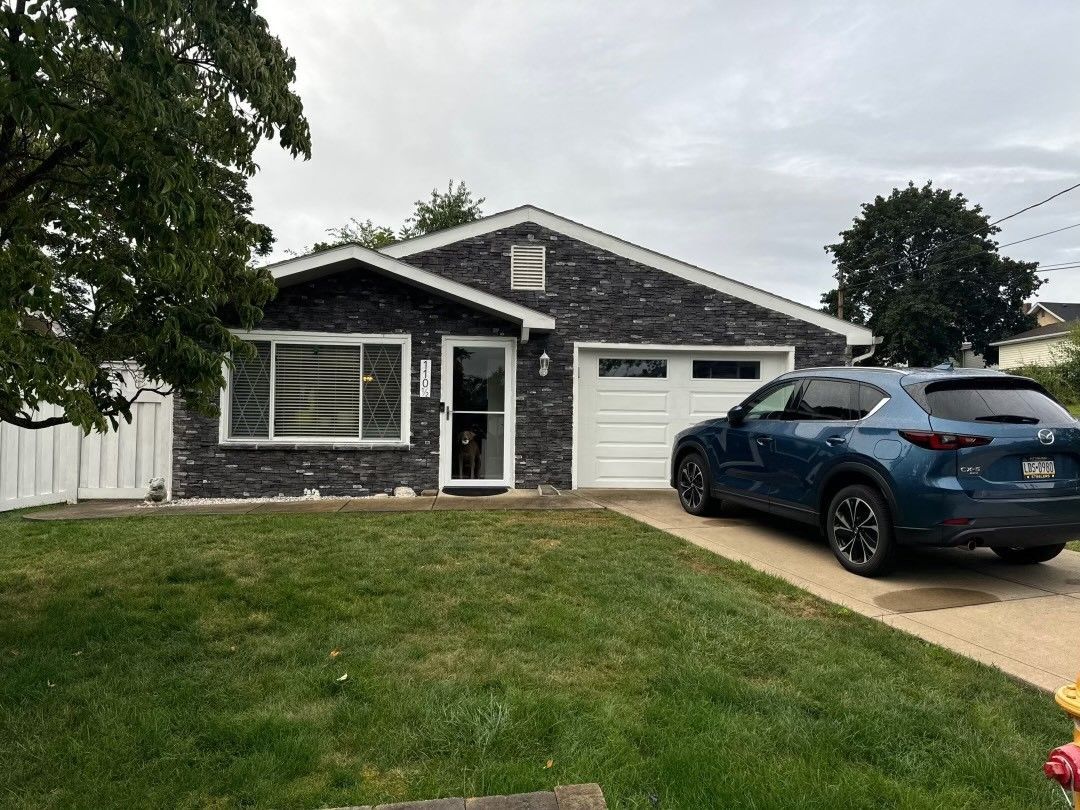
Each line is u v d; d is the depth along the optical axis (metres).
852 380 5.53
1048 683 3.12
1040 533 4.55
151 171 2.74
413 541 5.81
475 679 3.07
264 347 8.55
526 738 2.54
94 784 2.22
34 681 3.03
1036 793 2.24
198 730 2.58
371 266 8.20
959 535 4.47
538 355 9.24
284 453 8.53
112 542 5.77
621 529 6.44
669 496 8.84
